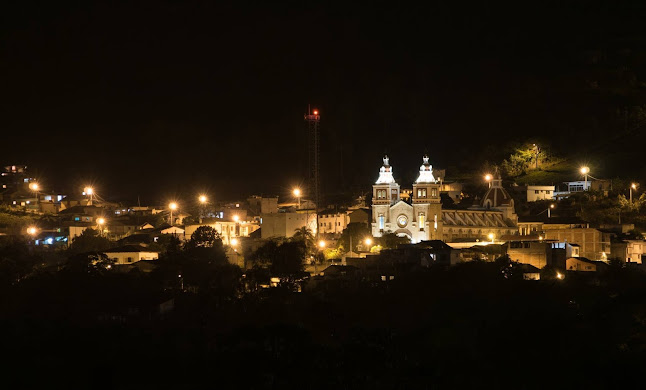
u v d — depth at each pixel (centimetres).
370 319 19538
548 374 17500
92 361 16538
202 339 17675
